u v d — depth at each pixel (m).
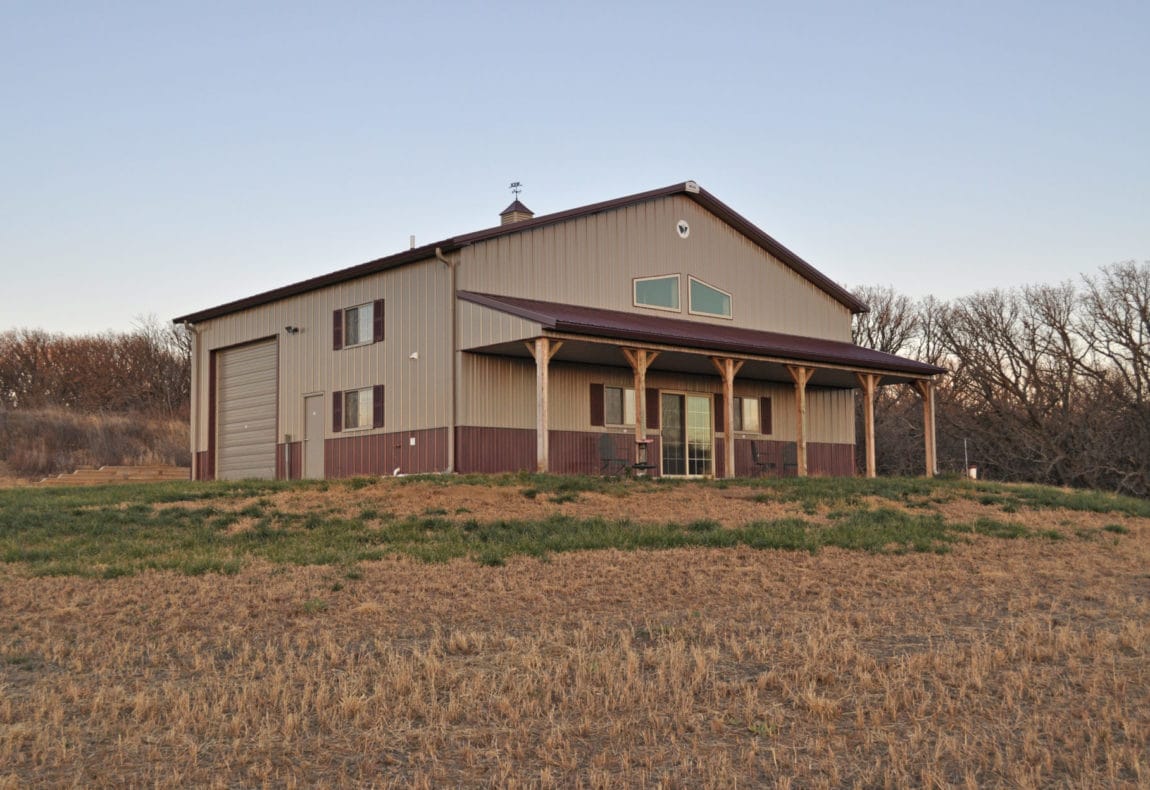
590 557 14.13
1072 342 47.75
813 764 6.86
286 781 6.56
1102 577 13.95
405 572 13.11
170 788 6.41
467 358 21.61
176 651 9.73
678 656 9.28
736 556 14.48
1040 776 6.56
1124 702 8.05
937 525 17.44
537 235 22.86
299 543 14.95
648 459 24.69
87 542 15.08
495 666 9.21
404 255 22.41
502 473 20.70
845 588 12.70
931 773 6.50
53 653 9.52
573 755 6.97
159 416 49.41
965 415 50.66
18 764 6.83
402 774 6.71
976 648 9.62
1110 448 44.91
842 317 29.75
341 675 8.81
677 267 25.44
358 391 24.05
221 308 28.27
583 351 21.72
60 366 52.81
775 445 27.70
